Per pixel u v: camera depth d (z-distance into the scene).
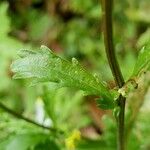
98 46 0.43
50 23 0.46
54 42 0.46
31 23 0.46
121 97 0.16
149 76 0.21
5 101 0.38
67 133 0.25
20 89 0.38
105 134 0.25
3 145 0.24
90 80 0.16
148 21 0.43
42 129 0.25
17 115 0.23
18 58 0.16
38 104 0.27
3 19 0.37
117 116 0.16
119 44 0.41
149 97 0.24
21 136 0.24
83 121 0.32
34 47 0.45
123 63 0.39
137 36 0.42
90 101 0.34
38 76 0.16
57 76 0.16
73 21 0.46
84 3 0.45
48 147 0.24
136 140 0.24
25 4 0.47
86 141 0.26
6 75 0.40
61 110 0.30
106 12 0.15
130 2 0.44
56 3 0.46
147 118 0.25
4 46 0.40
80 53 0.44
